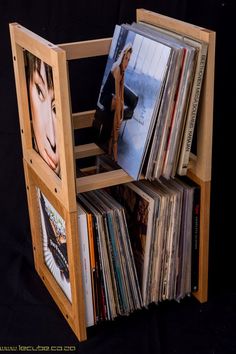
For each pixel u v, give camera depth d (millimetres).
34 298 1776
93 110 1827
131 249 1623
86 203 1603
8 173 1959
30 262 1942
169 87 1420
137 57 1507
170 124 1471
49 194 1599
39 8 1754
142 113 1473
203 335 1628
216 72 1829
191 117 1479
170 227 1625
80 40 1812
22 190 1982
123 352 1573
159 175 1526
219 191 1988
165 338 1618
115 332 1644
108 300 1637
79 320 1588
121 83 1568
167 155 1503
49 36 1793
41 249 1846
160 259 1651
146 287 1675
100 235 1555
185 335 1628
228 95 1849
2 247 1993
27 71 1593
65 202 1476
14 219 2020
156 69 1426
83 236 1533
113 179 1527
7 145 1919
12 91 1845
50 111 1469
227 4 1736
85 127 1792
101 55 1720
